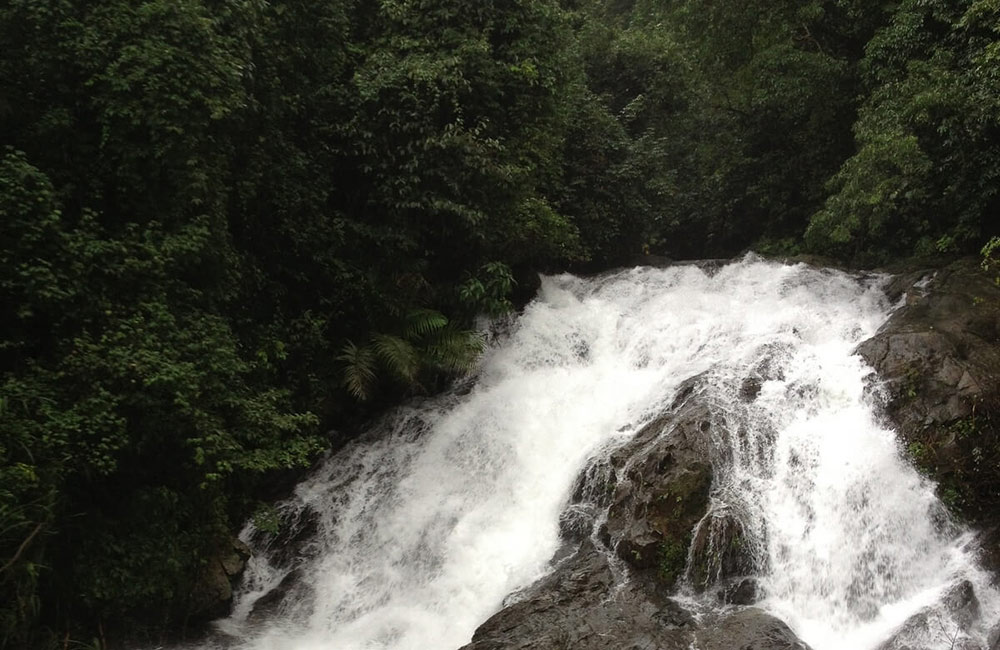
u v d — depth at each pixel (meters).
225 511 9.79
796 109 17.97
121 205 8.67
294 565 10.30
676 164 24.23
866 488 8.94
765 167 20.59
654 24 25.66
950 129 12.94
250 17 9.66
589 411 11.91
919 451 9.12
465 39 12.53
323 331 11.81
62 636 7.53
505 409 12.35
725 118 21.44
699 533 8.72
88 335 7.66
